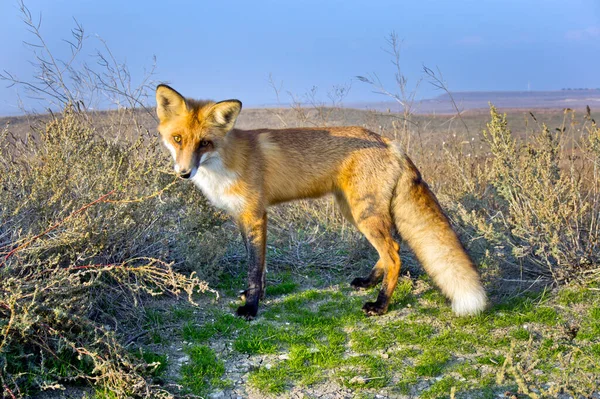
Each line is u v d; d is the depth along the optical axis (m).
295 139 4.47
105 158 4.27
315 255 5.56
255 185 4.27
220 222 4.97
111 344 3.11
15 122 8.48
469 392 3.06
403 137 7.08
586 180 5.66
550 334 3.71
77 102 5.37
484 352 3.54
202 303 4.38
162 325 3.90
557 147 5.11
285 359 3.48
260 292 4.37
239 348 3.59
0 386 2.86
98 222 3.86
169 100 4.16
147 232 4.41
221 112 4.03
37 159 4.38
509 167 4.93
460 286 4.00
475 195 5.43
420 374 3.28
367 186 4.33
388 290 4.25
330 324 3.99
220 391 3.10
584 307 4.11
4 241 3.66
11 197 3.80
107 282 4.08
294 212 6.71
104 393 2.93
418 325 3.95
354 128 4.58
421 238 4.26
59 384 2.82
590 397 2.74
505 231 4.91
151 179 4.41
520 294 4.41
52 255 3.38
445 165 6.96
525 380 2.95
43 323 3.06
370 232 4.30
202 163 4.08
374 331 3.88
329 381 3.21
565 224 4.61
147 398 2.85
